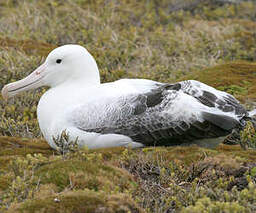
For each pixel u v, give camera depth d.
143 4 29.50
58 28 24.33
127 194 10.02
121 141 12.82
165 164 11.89
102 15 26.45
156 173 11.66
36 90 17.72
